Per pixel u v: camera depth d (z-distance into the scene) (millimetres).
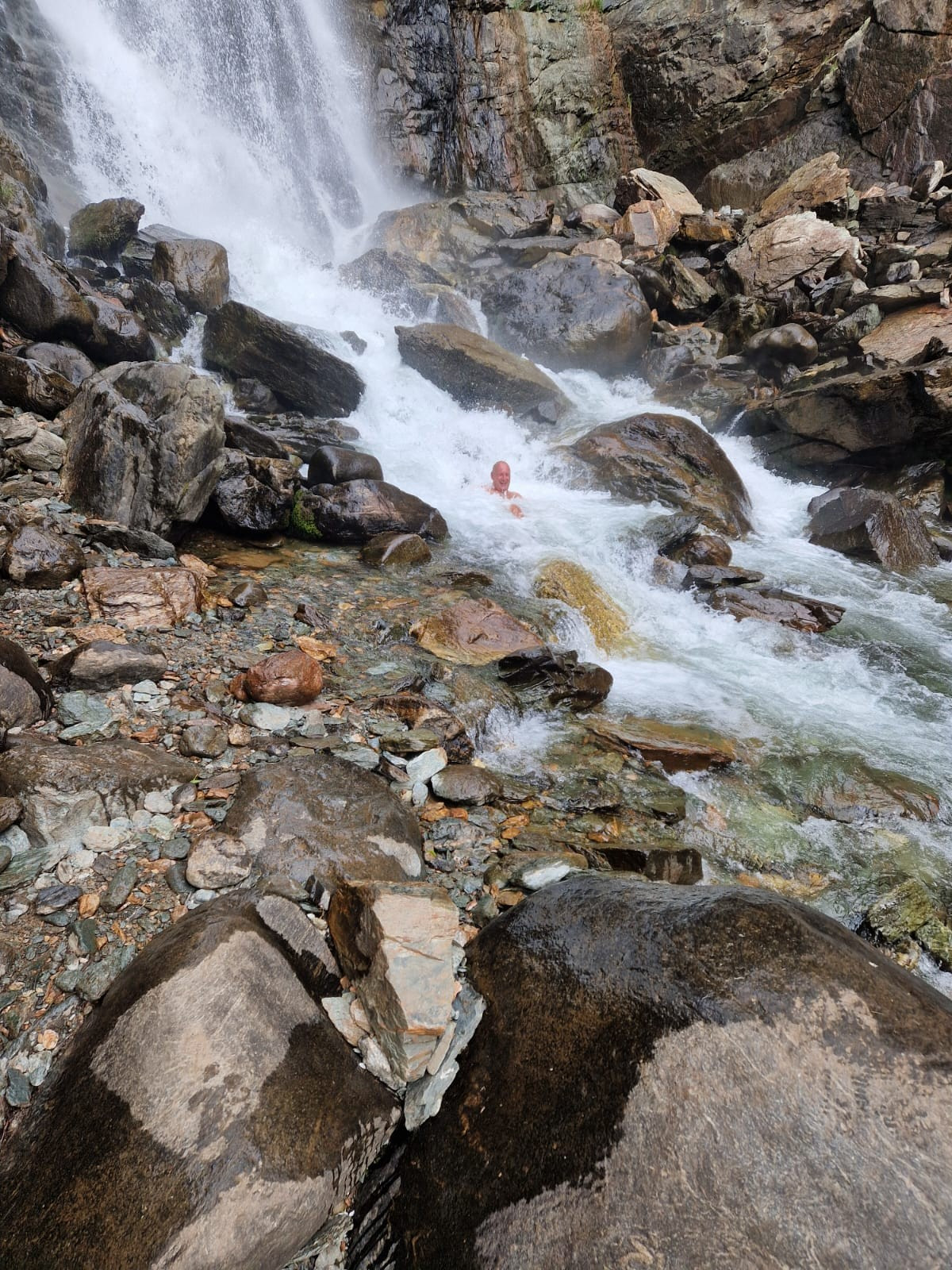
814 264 13523
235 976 2334
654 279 13805
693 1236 1799
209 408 5996
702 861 3631
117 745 3455
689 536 7703
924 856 3969
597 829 3766
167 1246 1805
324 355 9242
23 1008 2400
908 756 4785
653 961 2332
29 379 6500
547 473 9375
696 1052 2076
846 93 17688
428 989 2400
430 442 9703
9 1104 2164
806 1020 2094
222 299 10703
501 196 17234
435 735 4125
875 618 6781
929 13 16438
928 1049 2039
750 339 13039
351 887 2740
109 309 8289
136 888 2824
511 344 12898
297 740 3902
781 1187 1835
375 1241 2053
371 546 6621
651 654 5977
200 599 5152
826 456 10172
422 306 12945
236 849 2934
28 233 9188
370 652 5070
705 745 4590
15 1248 1852
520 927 2699
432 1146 2191
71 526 5609
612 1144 1992
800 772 4562
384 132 17219
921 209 14789
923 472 9664
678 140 19234
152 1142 1969
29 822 2967
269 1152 2008
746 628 6312
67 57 12320
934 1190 1796
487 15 17891
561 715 4855
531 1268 1854
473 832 3533
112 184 12672
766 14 18062
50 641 4363
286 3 15539
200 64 14180
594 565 6965
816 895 3656
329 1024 2428
